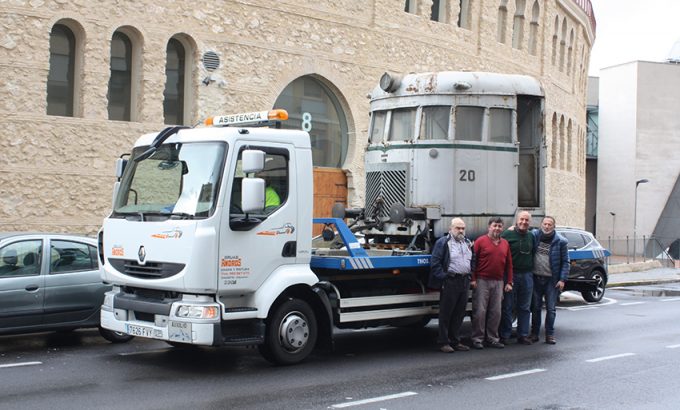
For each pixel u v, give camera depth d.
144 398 8.36
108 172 16.95
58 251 11.45
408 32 23.47
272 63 19.95
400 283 11.95
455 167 12.79
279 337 10.12
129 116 17.91
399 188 13.02
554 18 33.06
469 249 11.71
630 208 54.53
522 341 12.74
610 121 55.72
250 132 9.81
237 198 9.64
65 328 11.36
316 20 20.95
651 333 14.07
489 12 26.94
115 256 10.15
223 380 9.36
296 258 10.17
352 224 13.51
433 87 12.92
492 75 13.21
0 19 15.59
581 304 19.45
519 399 8.73
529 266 12.68
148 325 9.71
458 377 9.87
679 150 54.66
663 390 9.30
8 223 15.67
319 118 21.70
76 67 16.95
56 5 16.25
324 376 9.75
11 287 10.83
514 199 13.31
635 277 29.59
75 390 8.70
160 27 17.84
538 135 13.73
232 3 19.14
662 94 54.66
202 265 9.27
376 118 13.67
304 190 10.28
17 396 8.38
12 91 15.72
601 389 9.31
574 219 38.25
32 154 15.97
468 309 12.74
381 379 9.65
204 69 18.62
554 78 33.62
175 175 9.84
